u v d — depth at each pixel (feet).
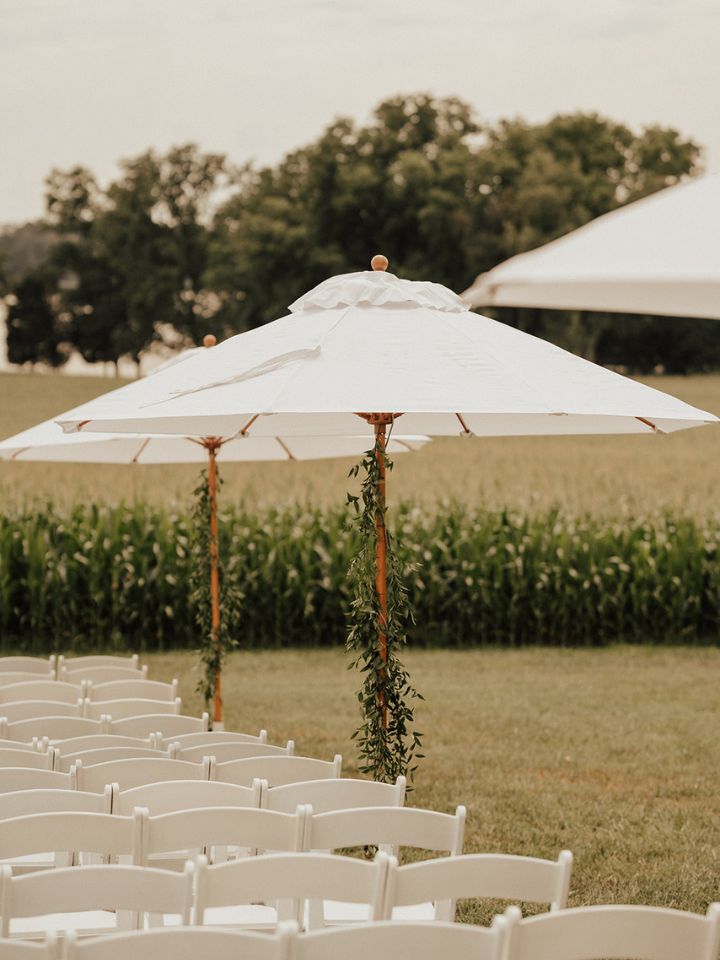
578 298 10.44
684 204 8.94
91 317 257.55
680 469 106.73
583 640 49.29
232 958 8.46
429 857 21.44
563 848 22.52
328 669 43.09
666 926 8.95
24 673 24.57
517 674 42.11
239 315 239.09
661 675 41.98
